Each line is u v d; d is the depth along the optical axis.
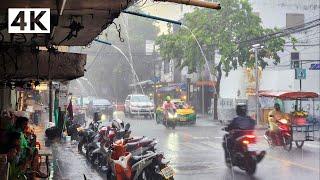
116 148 9.59
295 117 16.22
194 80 42.78
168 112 25.38
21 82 10.16
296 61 30.50
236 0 30.41
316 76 32.19
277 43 29.52
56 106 19.56
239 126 11.23
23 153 8.20
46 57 7.90
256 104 26.02
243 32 29.62
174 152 15.06
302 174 10.83
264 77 33.69
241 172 11.27
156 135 21.30
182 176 10.77
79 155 14.35
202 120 32.97
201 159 13.45
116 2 4.73
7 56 7.62
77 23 5.73
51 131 18.61
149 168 9.06
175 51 33.81
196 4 4.91
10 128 9.09
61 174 11.01
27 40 7.25
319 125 20.48
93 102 39.16
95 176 10.90
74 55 8.07
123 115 39.69
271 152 14.86
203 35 30.88
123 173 9.20
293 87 31.34
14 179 6.57
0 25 5.22
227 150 11.77
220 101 32.22
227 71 29.91
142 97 38.19
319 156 13.91
